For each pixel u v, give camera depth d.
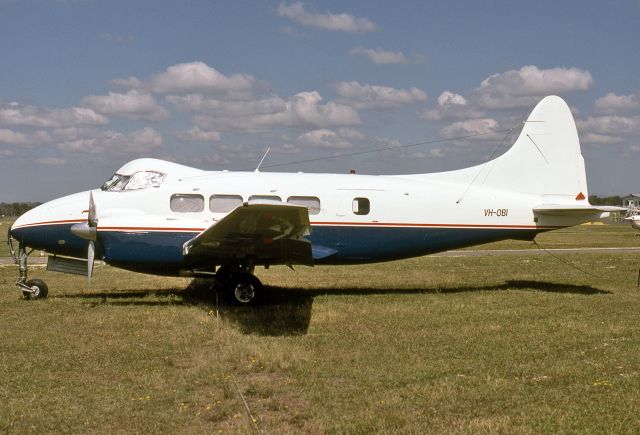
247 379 7.90
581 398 7.14
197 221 13.45
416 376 8.05
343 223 14.55
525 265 22.45
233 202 14.07
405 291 15.70
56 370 8.23
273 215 10.55
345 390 7.50
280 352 8.97
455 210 15.20
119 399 7.09
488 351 9.34
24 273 14.12
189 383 7.72
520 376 8.09
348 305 13.30
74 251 14.09
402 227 14.86
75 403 6.95
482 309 12.86
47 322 11.29
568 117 16.23
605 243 37.53
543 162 16.02
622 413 6.64
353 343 9.86
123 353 9.09
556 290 15.83
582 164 16.17
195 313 12.24
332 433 6.18
